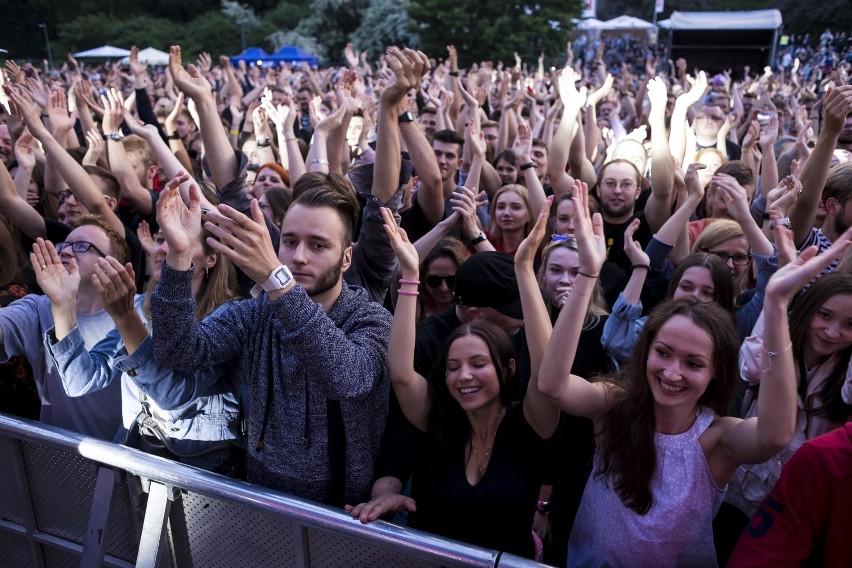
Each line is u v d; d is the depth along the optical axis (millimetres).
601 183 4605
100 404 2482
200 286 2502
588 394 2092
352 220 2049
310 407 1971
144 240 4043
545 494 2836
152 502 2104
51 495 2328
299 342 1772
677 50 30969
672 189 4430
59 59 50625
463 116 7250
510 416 2225
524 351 2766
